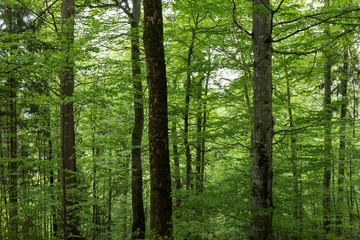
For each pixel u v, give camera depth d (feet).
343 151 32.83
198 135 28.94
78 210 28.71
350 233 29.55
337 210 31.50
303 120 23.45
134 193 33.19
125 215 43.45
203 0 27.35
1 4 34.53
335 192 36.96
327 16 18.37
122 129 40.37
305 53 16.98
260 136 16.93
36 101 22.44
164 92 19.25
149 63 19.11
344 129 33.27
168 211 19.01
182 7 28.50
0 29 34.27
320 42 24.30
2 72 20.83
